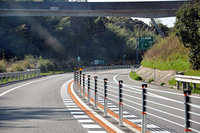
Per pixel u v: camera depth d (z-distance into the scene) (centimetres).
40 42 9075
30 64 5919
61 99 1608
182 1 5741
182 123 927
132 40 11950
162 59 3494
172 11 5850
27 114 1113
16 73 3316
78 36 10269
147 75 3447
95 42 10994
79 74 2012
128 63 11131
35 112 1160
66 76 4669
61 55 9331
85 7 5941
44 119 1009
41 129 845
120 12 6016
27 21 8931
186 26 2361
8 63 4944
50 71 6756
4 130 831
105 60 10850
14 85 2691
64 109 1238
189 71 2388
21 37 8050
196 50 2306
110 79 3578
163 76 2806
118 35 11981
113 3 5934
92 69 7881
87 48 10488
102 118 1012
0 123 941
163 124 914
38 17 9131
